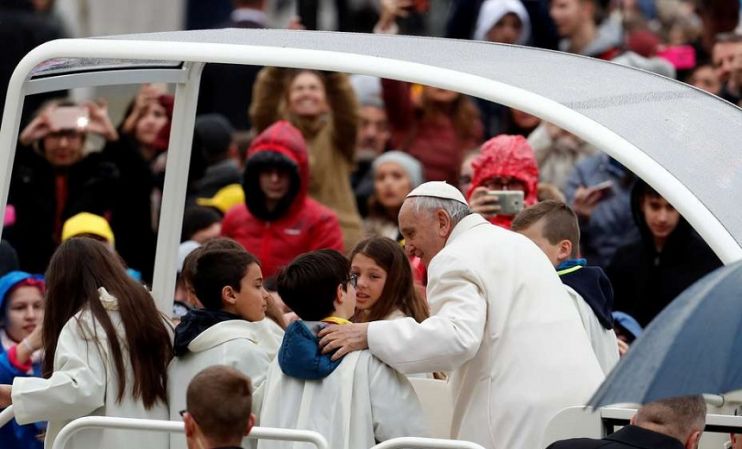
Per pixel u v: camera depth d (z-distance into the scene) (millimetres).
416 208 21328
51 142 37469
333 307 20734
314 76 38625
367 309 23203
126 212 38250
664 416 17500
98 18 46375
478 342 20219
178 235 27016
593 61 24453
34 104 41500
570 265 23484
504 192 28297
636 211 32406
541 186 33531
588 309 22984
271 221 35281
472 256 20750
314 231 35312
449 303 20484
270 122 39688
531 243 21422
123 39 23328
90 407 21281
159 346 21766
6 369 28031
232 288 21750
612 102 21562
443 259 20766
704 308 15820
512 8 40531
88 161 37938
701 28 39750
